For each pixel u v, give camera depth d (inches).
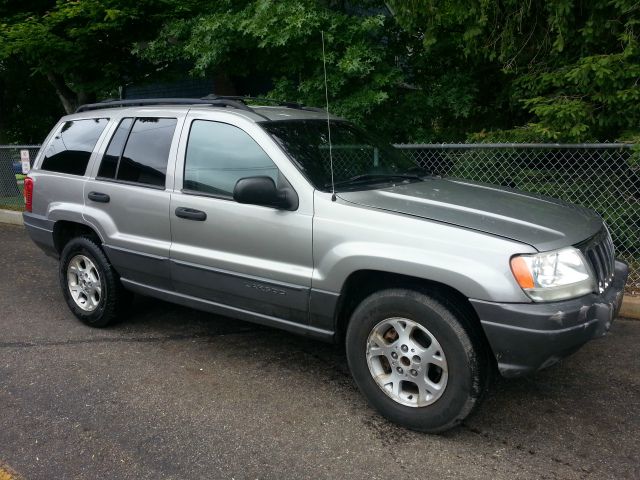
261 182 141.3
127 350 181.5
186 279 167.5
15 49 372.8
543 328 117.1
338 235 137.1
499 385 157.0
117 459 124.0
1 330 200.1
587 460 122.9
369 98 288.0
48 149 214.4
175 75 434.6
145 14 369.4
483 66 309.9
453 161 279.7
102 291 193.9
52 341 189.5
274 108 179.9
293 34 279.7
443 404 126.7
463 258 122.5
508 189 171.5
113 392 153.9
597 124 244.2
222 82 497.0
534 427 136.2
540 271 119.3
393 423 137.3
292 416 141.6
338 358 175.5
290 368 168.6
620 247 243.3
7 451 127.1
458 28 286.8
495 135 272.4
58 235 206.7
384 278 137.6
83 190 193.3
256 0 303.1
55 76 455.5
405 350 130.9
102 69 406.9
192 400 149.6
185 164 167.9
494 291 118.9
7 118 691.4
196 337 192.4
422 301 126.3
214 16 309.7
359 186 153.5
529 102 249.4
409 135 324.5
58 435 133.3
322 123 175.3
